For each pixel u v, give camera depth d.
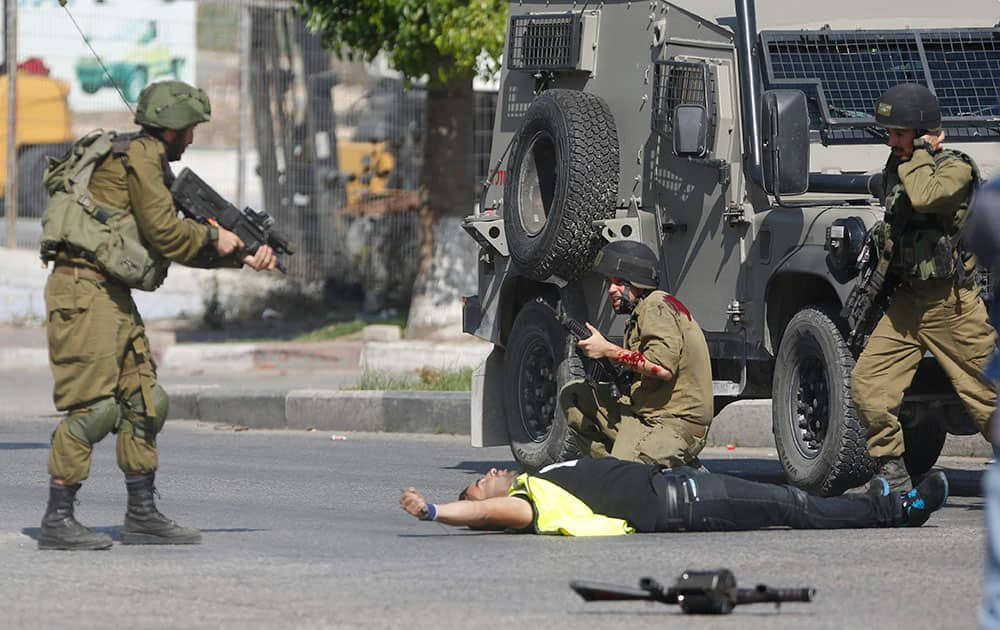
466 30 61.22
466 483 37.28
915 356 28.36
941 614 19.58
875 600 20.45
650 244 35.56
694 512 26.36
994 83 34.81
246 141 78.12
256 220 25.34
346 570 23.41
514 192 38.38
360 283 81.31
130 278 24.69
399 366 64.31
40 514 31.22
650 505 26.41
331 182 81.00
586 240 36.41
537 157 38.09
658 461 29.17
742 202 33.12
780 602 19.44
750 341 33.03
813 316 30.95
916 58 34.69
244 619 19.80
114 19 85.69
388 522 29.81
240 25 78.25
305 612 20.16
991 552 15.45
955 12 35.75
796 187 31.23
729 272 33.34
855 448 29.95
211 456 44.12
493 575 22.70
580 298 37.72
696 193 34.31
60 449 25.33
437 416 50.91
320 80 82.00
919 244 27.47
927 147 27.52
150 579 22.78
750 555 23.86
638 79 36.31
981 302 27.94
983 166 33.84
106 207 24.64
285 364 68.94
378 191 81.88
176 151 25.27
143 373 25.55
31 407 57.47
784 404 31.72
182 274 83.12
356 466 41.41
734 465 41.22
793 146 31.19
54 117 83.81
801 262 31.06
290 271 81.19
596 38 37.91
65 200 24.66
